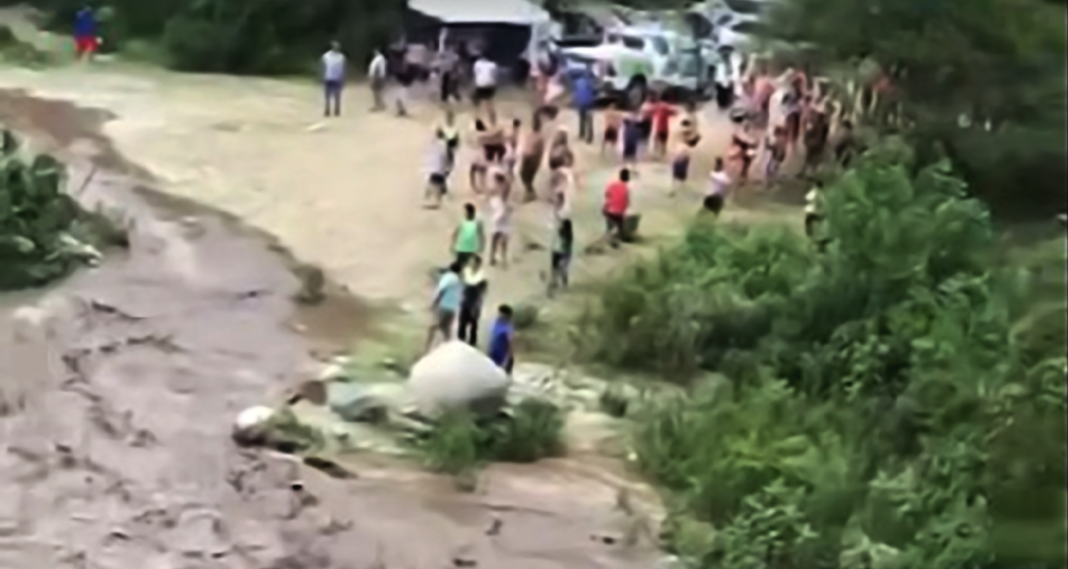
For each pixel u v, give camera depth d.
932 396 22.09
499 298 28.86
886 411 22.75
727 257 27.73
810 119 35.75
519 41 44.88
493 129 36.19
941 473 20.39
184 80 45.31
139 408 24.52
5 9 52.09
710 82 43.19
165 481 22.33
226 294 29.27
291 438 23.50
